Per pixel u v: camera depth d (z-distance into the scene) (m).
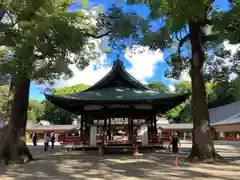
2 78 16.69
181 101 24.16
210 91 65.38
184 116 71.94
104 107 25.09
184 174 12.05
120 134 30.50
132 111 25.23
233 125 46.19
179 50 20.64
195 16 12.86
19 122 17.84
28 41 12.69
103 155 21.89
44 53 13.34
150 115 25.42
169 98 23.22
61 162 17.42
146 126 23.97
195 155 16.92
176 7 11.53
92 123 25.39
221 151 25.98
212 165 15.05
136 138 23.75
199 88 17.69
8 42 13.20
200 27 17.72
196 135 17.16
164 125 67.56
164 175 11.84
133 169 13.88
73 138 25.55
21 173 12.97
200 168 13.94
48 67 13.88
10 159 16.69
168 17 14.19
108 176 11.83
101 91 26.19
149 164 15.77
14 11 13.25
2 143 17.25
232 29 14.26
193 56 18.12
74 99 23.28
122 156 20.88
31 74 13.66
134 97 23.92
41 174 12.62
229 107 56.28
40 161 18.11
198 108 17.44
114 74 26.72
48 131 67.69
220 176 11.36
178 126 66.75
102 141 22.94
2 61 13.31
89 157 20.59
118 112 25.23
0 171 13.66
